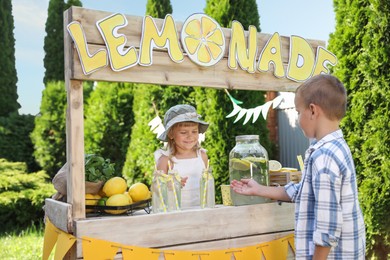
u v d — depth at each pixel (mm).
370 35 3537
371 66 3502
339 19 3828
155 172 1733
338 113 1566
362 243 1537
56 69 8281
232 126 4980
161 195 1698
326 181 1438
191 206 1937
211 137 5027
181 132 2027
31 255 4312
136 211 1829
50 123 7230
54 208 1694
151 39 1682
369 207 3545
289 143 6617
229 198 1882
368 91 3562
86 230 1515
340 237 1485
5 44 7855
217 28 1854
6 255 4332
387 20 3400
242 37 1924
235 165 1906
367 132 3596
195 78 1796
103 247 1527
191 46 1778
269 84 2010
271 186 1987
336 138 1538
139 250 1580
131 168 6250
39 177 6391
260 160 1902
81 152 1567
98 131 6906
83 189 1564
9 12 8047
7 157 7188
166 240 1645
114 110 6926
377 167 3520
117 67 1609
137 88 6449
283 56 2072
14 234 5371
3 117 7430
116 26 1624
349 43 3723
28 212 5945
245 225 1828
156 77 1704
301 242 1539
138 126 6195
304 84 1617
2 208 5750
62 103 7293
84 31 1571
